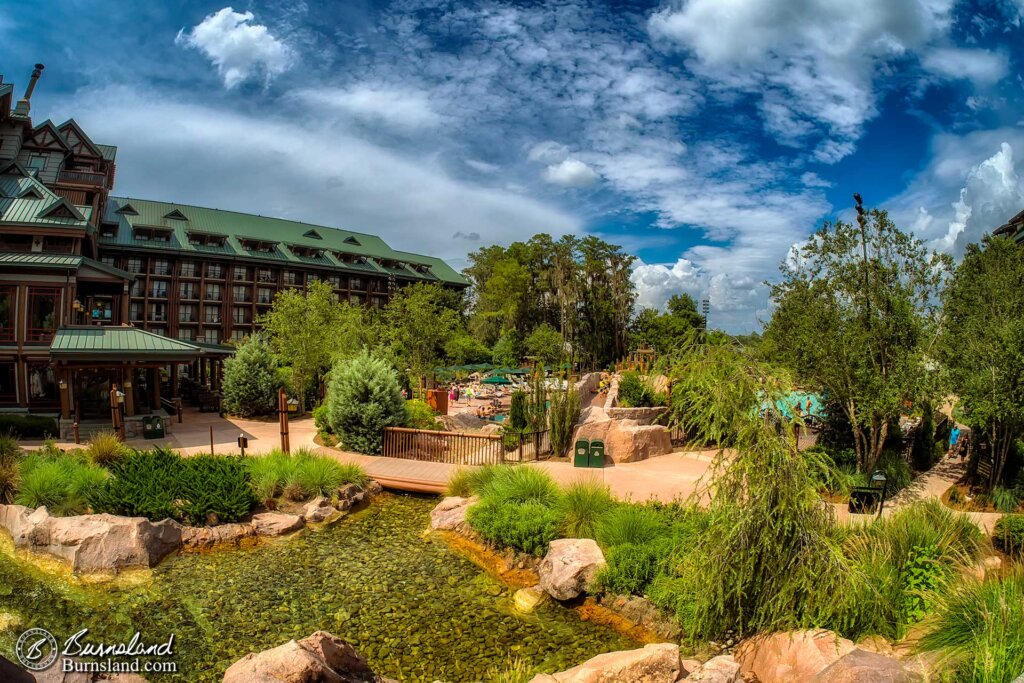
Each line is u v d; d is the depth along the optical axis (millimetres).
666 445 22453
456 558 13273
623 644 9625
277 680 5898
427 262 98688
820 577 7562
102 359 25031
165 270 67250
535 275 83375
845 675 6105
